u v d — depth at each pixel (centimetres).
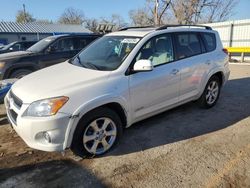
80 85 337
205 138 416
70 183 307
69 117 315
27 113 316
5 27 3919
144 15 3688
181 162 347
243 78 911
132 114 391
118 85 362
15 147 395
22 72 735
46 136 314
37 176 321
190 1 3191
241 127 457
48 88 332
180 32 472
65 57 812
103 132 359
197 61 488
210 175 318
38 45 830
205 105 542
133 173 324
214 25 1973
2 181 312
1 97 454
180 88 461
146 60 368
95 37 894
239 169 329
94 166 340
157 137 421
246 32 1769
